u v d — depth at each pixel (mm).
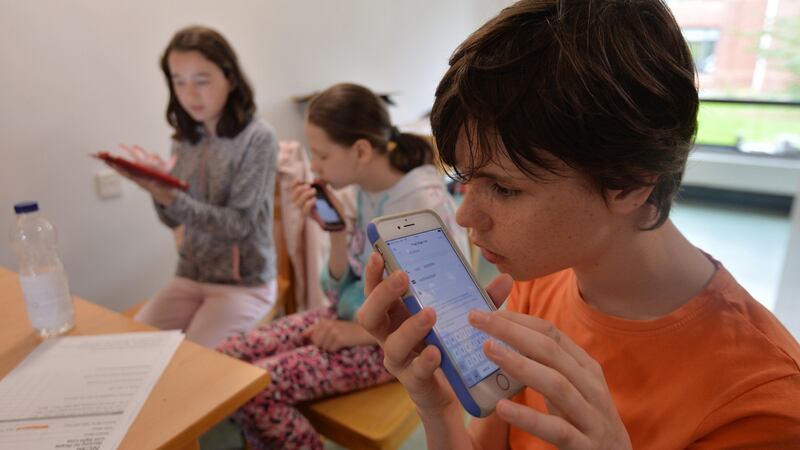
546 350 402
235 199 1641
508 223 477
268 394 1118
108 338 912
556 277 737
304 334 1363
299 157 1925
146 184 1434
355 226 1440
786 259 1717
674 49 429
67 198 1817
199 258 1697
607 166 420
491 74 415
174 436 666
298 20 2529
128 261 2047
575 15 409
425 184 1298
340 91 1315
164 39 1981
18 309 1024
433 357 461
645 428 542
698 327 533
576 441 380
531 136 411
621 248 534
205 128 1733
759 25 3863
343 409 1163
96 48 1793
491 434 728
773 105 4004
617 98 398
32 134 1692
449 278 574
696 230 3688
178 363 830
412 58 3484
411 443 1634
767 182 4027
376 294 485
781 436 457
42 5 1642
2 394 746
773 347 498
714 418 495
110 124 1881
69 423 685
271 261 1745
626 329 572
